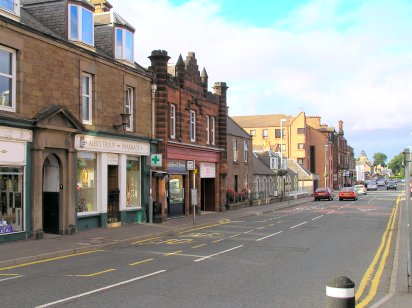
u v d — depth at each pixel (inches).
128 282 393.1
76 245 617.0
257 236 766.5
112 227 856.9
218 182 1378.0
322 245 650.2
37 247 589.6
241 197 1609.3
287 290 367.9
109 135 853.8
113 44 916.0
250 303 325.4
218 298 339.0
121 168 904.3
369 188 3821.4
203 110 1279.5
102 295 345.4
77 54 774.5
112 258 530.9
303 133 3575.3
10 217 640.4
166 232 804.6
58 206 737.0
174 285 382.3
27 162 664.4
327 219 1132.5
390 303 320.2
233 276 423.2
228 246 637.9
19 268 467.8
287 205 1747.0
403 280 402.9
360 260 523.8
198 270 452.1
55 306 312.8
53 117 702.5
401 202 1951.3
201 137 1262.3
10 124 629.3
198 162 1246.3
